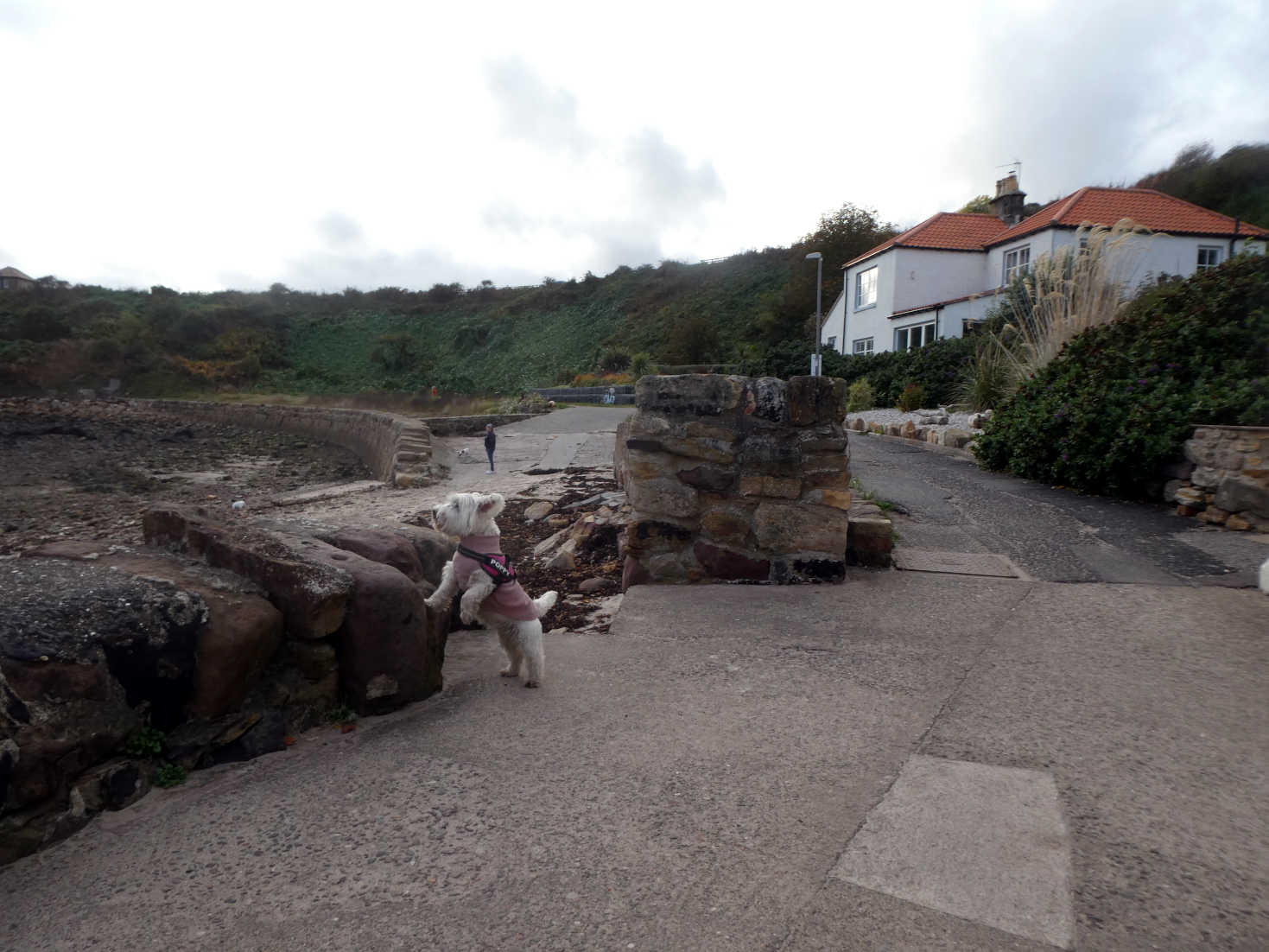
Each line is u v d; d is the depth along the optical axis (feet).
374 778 10.78
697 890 8.16
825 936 7.42
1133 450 28.07
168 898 8.32
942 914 7.69
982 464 37.40
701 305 181.88
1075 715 12.18
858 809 9.63
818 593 19.45
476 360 204.64
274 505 45.78
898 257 92.79
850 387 78.74
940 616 17.43
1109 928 7.45
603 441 66.80
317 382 187.83
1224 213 106.83
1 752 8.87
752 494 20.49
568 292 227.20
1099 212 78.38
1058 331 42.73
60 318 201.98
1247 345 28.25
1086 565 21.16
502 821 9.62
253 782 10.76
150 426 105.29
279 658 12.14
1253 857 8.49
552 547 26.68
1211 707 12.35
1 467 66.08
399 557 15.21
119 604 10.37
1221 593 18.38
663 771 10.78
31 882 8.68
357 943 7.54
